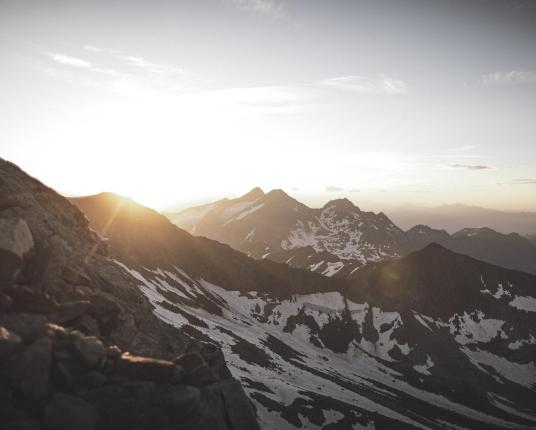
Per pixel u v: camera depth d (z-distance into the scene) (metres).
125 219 147.62
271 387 71.19
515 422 122.81
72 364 19.56
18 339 18.77
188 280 146.75
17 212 27.81
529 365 166.38
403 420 88.94
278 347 126.75
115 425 18.98
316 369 115.00
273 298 175.50
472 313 188.38
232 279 174.12
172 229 170.12
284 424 58.34
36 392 18.20
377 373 145.75
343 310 182.25
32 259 24.98
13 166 34.09
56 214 33.69
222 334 102.62
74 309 23.81
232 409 23.00
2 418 17.05
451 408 124.56
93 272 30.72
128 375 20.66
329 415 67.25
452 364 156.62
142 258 135.50
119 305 28.97
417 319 180.75
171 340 31.17
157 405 20.11
